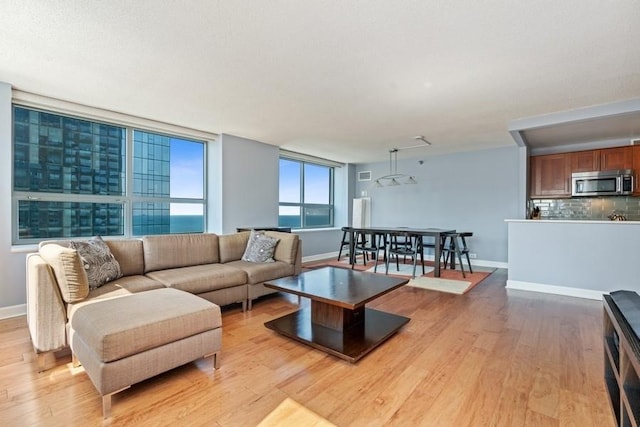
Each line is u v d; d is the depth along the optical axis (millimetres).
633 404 1221
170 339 1877
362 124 4379
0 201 3025
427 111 3785
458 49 2348
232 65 2625
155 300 2146
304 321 2855
